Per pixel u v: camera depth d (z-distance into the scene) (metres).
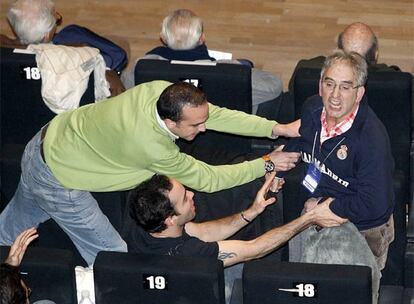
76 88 13.59
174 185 11.27
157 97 11.35
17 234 13.17
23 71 13.67
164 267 10.84
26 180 12.46
